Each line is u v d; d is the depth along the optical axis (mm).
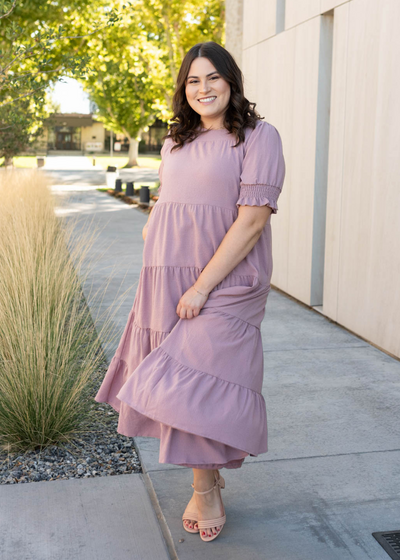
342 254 5035
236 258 1967
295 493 2564
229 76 1982
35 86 6125
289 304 5965
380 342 4523
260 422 2006
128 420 2174
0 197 6250
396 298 4301
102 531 2299
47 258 4488
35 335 3100
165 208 2066
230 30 9453
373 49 4434
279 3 6148
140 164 43406
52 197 9125
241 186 1965
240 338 1991
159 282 2064
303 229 5762
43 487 2590
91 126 63688
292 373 4047
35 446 2932
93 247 8734
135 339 2152
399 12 4090
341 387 3803
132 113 38250
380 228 4453
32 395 2902
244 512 2418
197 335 1973
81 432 3059
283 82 6082
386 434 3154
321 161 5469
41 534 2270
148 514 2414
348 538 2252
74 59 6156
